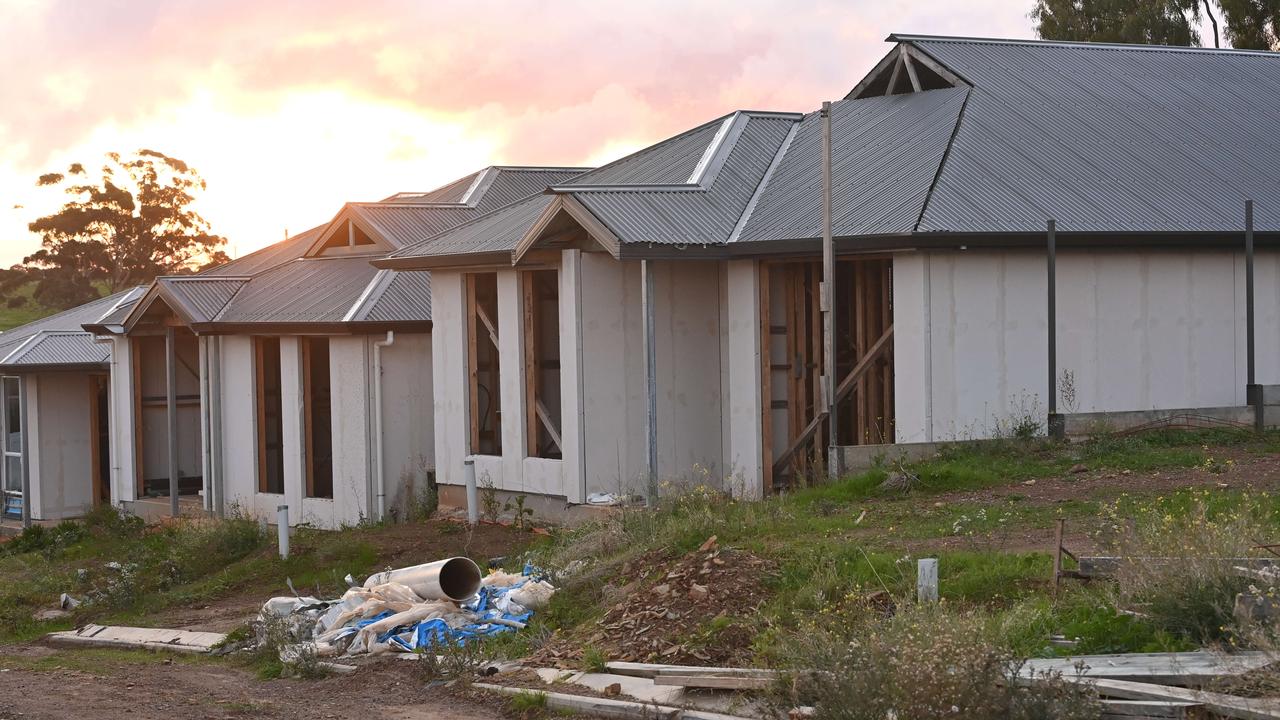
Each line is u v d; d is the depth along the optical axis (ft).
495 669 34.81
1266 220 57.21
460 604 41.27
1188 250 56.44
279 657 39.58
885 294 58.80
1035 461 50.16
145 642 46.19
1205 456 49.98
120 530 77.30
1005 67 68.03
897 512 44.14
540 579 42.57
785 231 55.62
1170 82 71.10
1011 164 57.77
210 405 77.66
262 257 87.20
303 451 73.10
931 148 58.80
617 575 40.50
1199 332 56.70
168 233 198.90
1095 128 63.36
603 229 55.11
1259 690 23.95
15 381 90.99
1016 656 26.86
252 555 59.82
